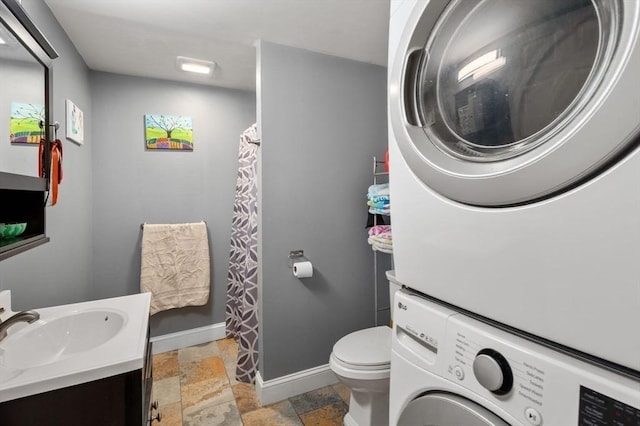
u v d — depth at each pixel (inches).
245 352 78.7
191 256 96.4
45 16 57.1
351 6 58.8
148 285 91.1
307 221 75.4
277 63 71.4
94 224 87.7
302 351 75.7
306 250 75.4
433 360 27.6
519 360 20.6
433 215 27.0
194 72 90.3
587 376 17.4
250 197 81.0
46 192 46.0
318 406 70.7
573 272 17.5
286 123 72.4
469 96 25.9
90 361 33.9
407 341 31.4
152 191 94.8
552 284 18.6
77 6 58.3
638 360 15.3
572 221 17.4
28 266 52.4
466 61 26.4
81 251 76.8
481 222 22.6
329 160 77.5
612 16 16.2
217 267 103.7
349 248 80.7
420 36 29.0
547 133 19.3
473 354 23.7
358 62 80.7
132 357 34.9
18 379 30.5
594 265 16.6
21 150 40.0
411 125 28.7
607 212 15.9
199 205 100.9
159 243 92.7
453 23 27.4
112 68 86.7
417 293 32.1
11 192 45.2
